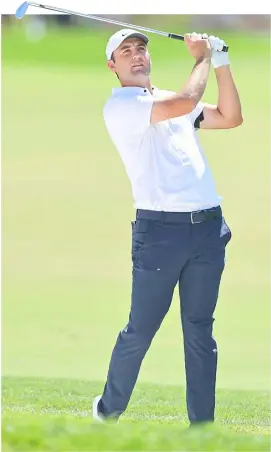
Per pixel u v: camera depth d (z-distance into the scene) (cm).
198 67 1903
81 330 3114
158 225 1878
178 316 3177
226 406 2275
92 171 5100
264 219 4397
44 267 3831
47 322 3191
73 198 4744
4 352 2878
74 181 4972
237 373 2730
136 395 2384
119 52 1936
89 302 3406
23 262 3894
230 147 5391
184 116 1936
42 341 3000
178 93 1872
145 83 1947
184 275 1909
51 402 2258
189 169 1888
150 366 2741
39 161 5234
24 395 2334
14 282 3641
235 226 4316
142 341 1927
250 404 2309
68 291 3534
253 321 3241
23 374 2630
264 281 3669
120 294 3506
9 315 3247
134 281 1912
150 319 1912
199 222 1878
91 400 2298
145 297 1898
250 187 4847
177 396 2391
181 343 2952
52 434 1755
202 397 1927
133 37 1933
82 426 1798
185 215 1872
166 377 2642
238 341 3047
